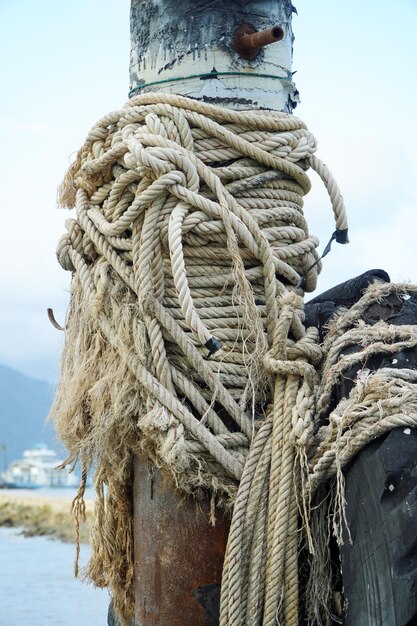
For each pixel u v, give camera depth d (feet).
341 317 10.83
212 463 10.34
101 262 11.39
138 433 10.75
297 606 9.82
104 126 11.51
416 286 10.83
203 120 11.05
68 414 11.36
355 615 9.24
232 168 11.07
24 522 55.06
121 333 10.88
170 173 10.65
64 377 11.71
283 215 11.23
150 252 10.75
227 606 9.85
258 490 10.07
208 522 10.37
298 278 11.29
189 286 10.82
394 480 8.96
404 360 9.84
